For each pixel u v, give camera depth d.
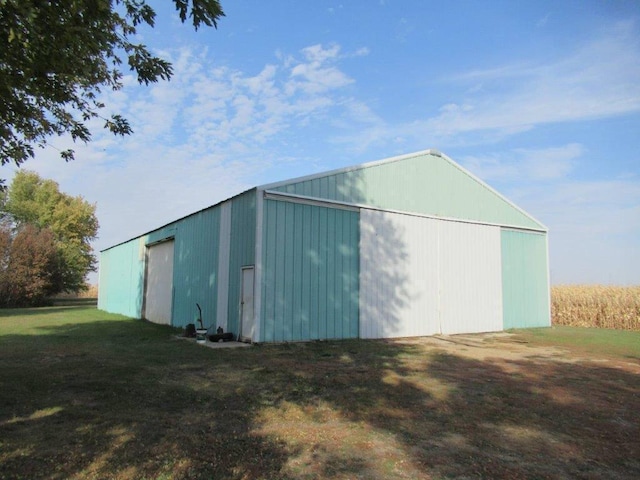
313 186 12.66
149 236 20.06
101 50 5.10
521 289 18.33
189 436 4.72
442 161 16.12
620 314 19.66
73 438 4.60
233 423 5.20
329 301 12.72
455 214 16.33
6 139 5.97
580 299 21.11
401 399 6.39
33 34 3.81
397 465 4.08
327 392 6.71
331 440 4.70
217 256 13.73
